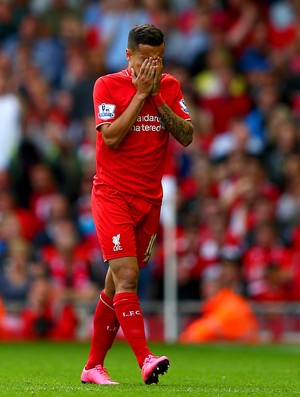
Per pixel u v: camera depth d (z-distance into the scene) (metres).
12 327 46.22
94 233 50.06
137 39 21.48
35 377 24.33
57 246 49.34
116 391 19.12
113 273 21.34
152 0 64.25
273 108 57.25
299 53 61.09
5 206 51.94
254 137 55.91
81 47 63.09
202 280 47.75
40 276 46.88
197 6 65.75
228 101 58.69
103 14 64.94
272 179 53.75
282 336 45.31
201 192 52.38
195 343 44.81
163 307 46.56
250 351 39.62
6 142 56.69
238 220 49.50
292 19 65.19
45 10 67.00
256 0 66.19
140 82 21.30
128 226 21.34
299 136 55.31
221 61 60.28
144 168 21.61
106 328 22.08
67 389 19.80
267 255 47.44
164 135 21.94
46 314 46.03
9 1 67.06
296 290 46.81
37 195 55.50
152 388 20.11
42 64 63.28
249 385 22.23
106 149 21.64
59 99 60.56
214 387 21.25
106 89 21.69
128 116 21.17
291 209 51.66
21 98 60.16
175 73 58.47
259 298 46.59
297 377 25.50
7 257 47.66
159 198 21.91
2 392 18.95
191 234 48.94
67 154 57.19
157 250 48.50
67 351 37.62
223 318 45.44
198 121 56.78
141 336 20.89
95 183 21.84
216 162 55.19
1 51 64.56
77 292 47.06
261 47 63.31
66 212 51.84
